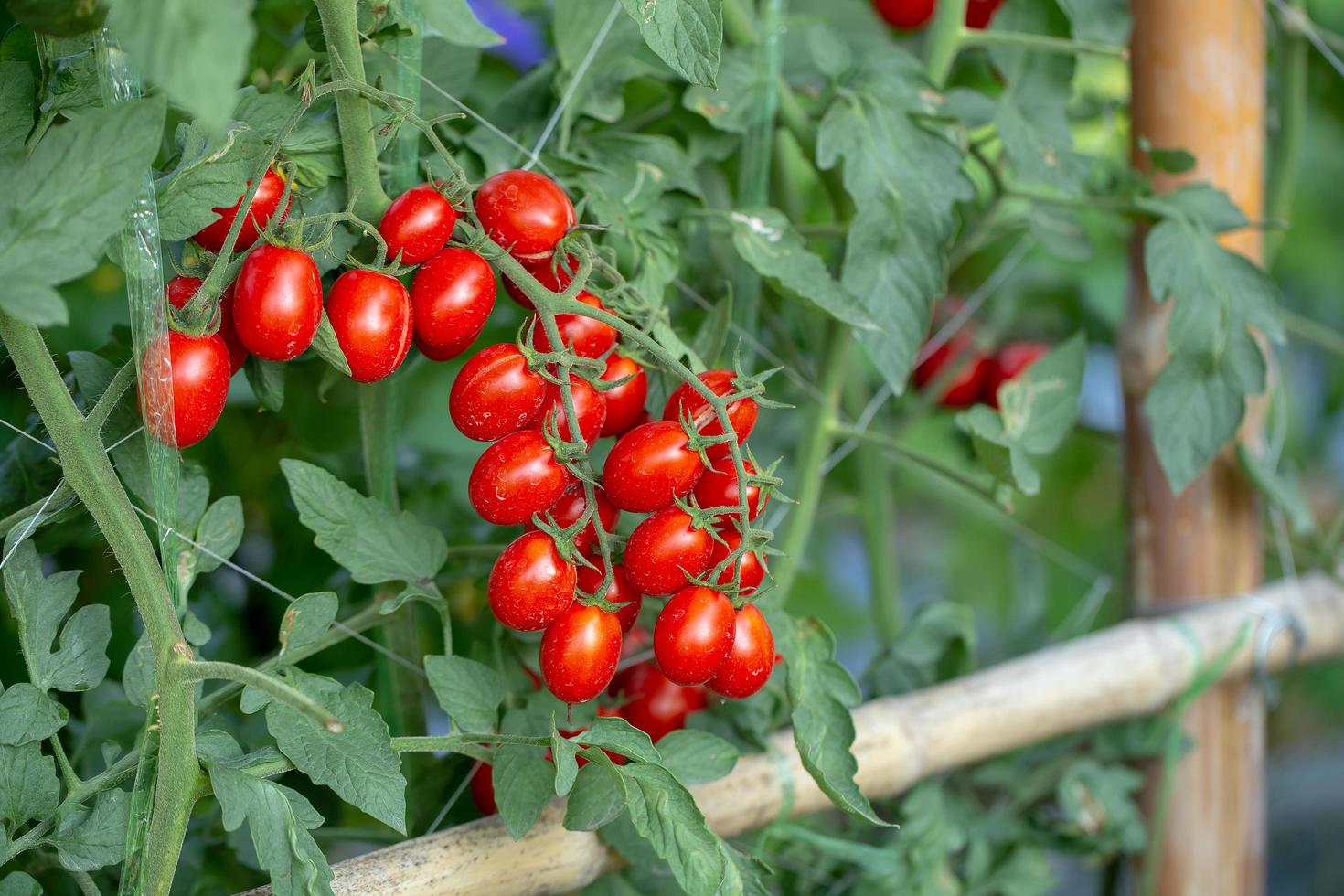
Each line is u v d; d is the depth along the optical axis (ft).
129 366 3.92
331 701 4.02
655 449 3.97
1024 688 4.89
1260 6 5.06
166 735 3.91
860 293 4.48
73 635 4.09
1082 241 4.99
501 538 5.06
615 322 4.00
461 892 4.19
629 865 4.41
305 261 3.92
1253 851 5.38
